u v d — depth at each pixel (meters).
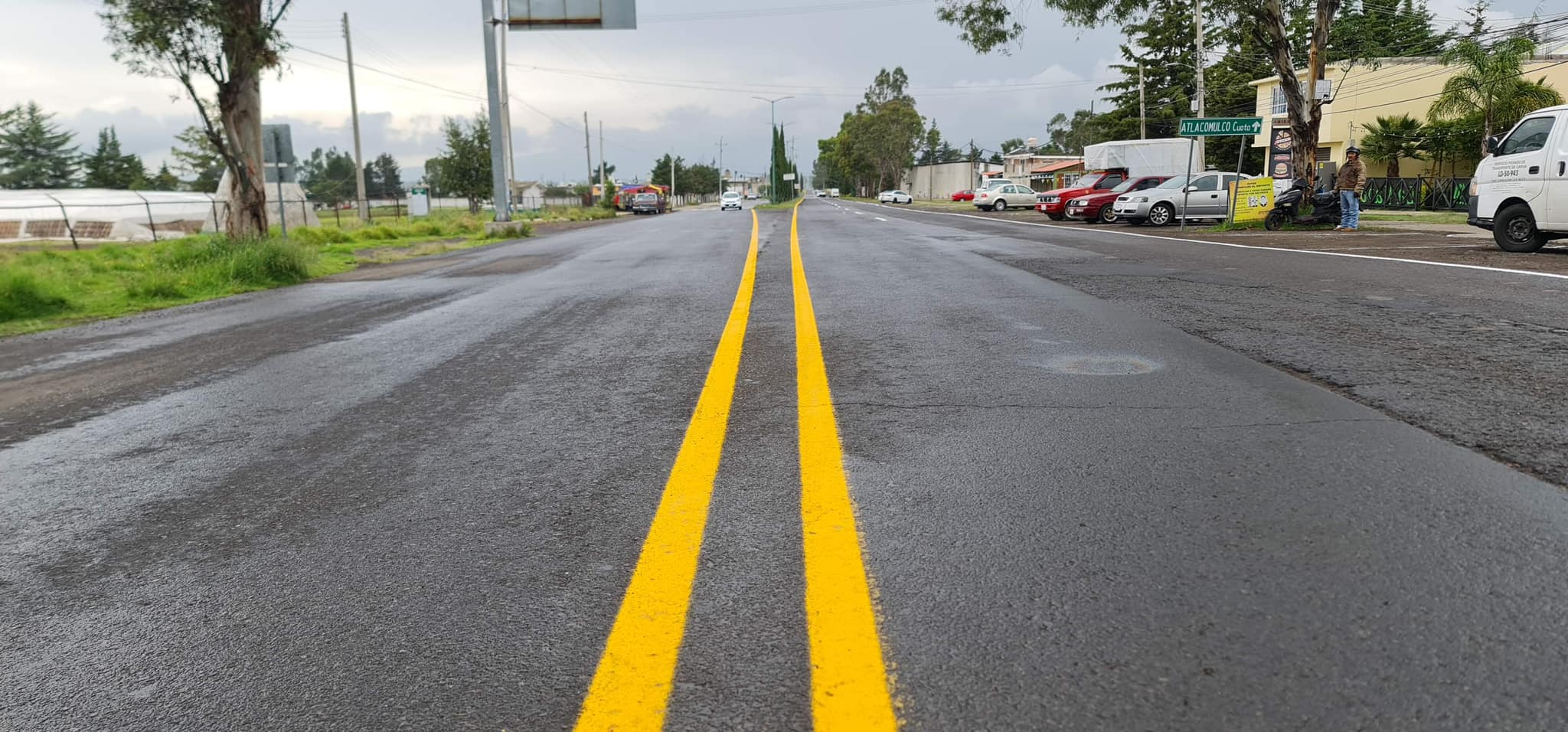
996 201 42.31
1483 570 2.29
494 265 15.17
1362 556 2.39
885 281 9.99
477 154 63.09
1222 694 1.78
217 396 5.24
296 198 35.84
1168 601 2.17
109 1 14.39
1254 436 3.57
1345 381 4.54
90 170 76.00
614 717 1.78
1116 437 3.60
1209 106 61.75
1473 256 11.78
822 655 1.99
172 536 2.93
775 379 5.00
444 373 5.61
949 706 1.77
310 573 2.57
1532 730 1.64
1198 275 9.89
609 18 26.33
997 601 2.21
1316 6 19.44
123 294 12.41
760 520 2.82
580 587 2.39
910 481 3.13
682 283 10.68
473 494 3.20
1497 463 3.15
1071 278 9.79
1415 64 40.38
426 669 2.01
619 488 3.20
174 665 2.09
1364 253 12.55
